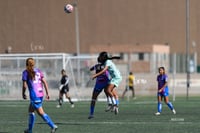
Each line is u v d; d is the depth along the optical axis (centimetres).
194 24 17100
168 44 17312
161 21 17400
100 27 17175
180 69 17112
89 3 17188
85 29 17062
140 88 8456
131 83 7844
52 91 7931
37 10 7300
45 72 7969
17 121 3928
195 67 16638
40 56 6969
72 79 7994
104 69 3888
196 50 17062
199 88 10081
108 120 3953
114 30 17338
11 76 7388
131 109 5219
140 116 4319
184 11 17262
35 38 7062
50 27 7412
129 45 15462
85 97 7631
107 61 3959
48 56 7006
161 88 4491
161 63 15700
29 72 2939
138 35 17412
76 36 10244
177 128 3372
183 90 10075
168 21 17388
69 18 8450
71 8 5562
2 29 7056
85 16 17125
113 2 17362
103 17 17250
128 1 17425
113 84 4191
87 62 10431
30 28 7106
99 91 3959
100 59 3984
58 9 7788
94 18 17162
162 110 5022
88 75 8531
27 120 4009
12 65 7400
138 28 17412
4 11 7162
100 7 17262
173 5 17338
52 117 4281
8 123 3772
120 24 17362
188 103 6284
